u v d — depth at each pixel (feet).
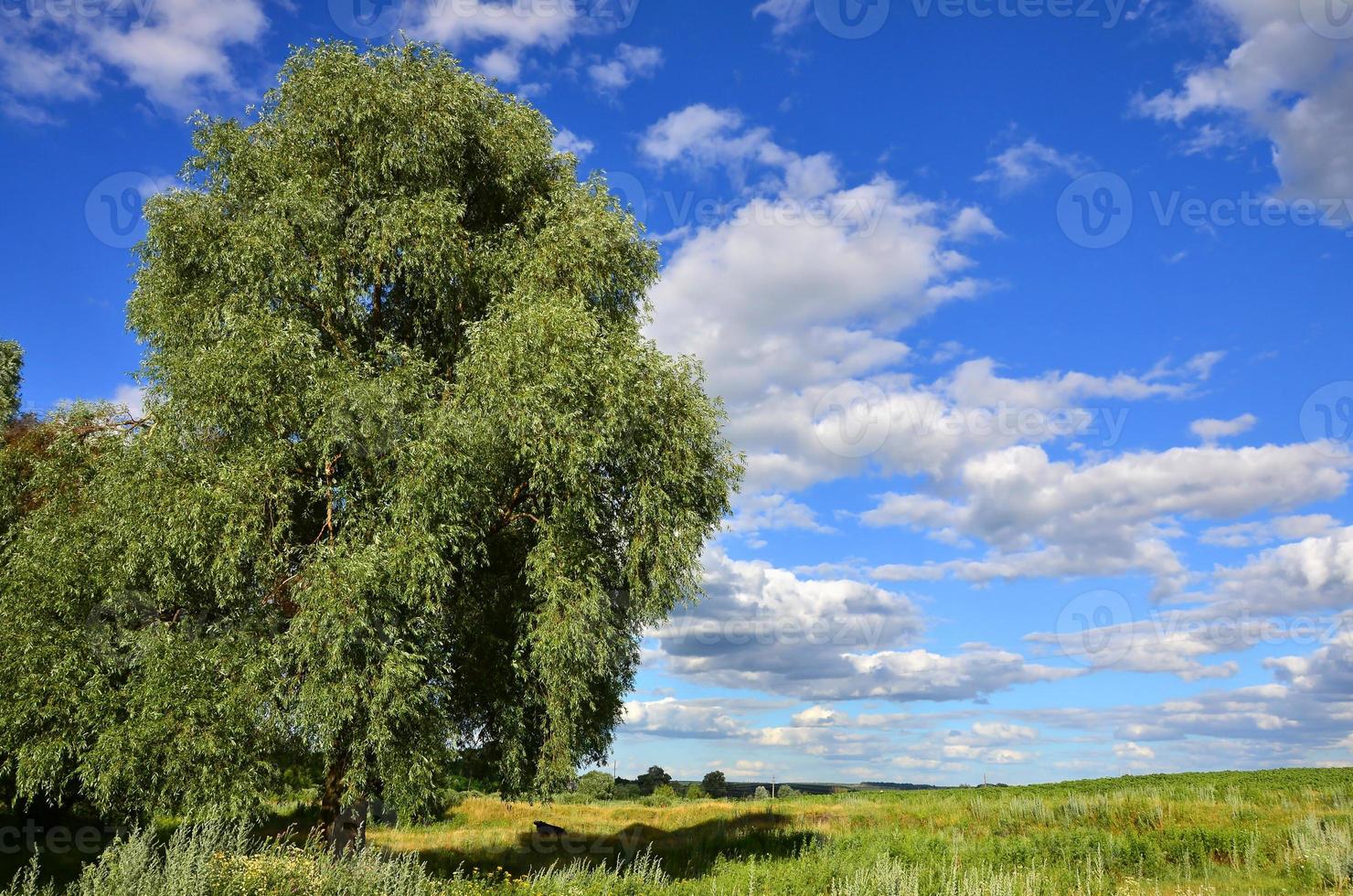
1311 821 62.75
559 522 50.88
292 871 35.04
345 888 35.37
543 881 42.88
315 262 49.88
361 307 51.42
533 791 54.80
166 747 41.29
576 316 49.75
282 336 45.57
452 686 53.11
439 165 54.29
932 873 50.93
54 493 49.06
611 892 42.65
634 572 53.62
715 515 58.39
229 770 41.81
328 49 54.75
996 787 138.31
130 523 43.37
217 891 31.45
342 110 52.16
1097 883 53.01
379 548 44.88
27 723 42.57
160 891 30.27
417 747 45.83
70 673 43.27
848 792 149.28
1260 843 62.28
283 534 47.16
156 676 41.60
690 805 132.05
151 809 42.75
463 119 56.59
